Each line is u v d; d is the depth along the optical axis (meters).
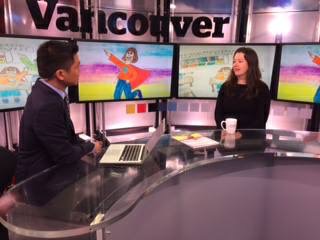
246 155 1.62
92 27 3.24
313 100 3.00
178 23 3.46
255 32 3.57
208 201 1.65
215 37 3.54
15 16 2.90
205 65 3.24
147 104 3.63
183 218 1.58
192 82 3.30
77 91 2.85
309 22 3.36
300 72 3.00
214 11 3.54
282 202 1.78
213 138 1.86
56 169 1.38
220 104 2.56
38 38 2.51
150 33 3.42
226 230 1.75
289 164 1.72
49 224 0.94
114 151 1.58
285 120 3.62
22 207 1.04
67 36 3.19
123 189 1.19
